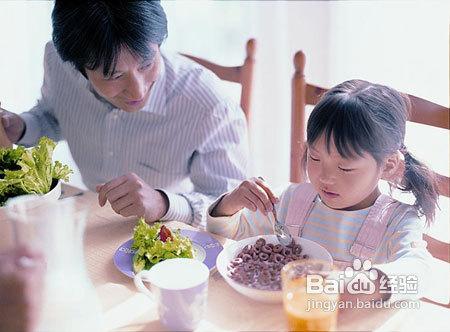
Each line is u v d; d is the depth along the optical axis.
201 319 0.78
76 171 1.79
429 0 1.63
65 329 0.75
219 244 1.02
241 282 0.86
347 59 1.90
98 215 1.16
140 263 0.93
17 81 1.95
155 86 1.35
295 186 1.23
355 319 0.79
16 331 0.75
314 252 0.95
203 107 1.37
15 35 1.90
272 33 2.11
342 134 0.97
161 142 1.41
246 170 1.42
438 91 1.66
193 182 1.43
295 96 1.43
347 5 1.86
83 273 0.77
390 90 1.07
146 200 1.12
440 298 1.27
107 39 1.03
